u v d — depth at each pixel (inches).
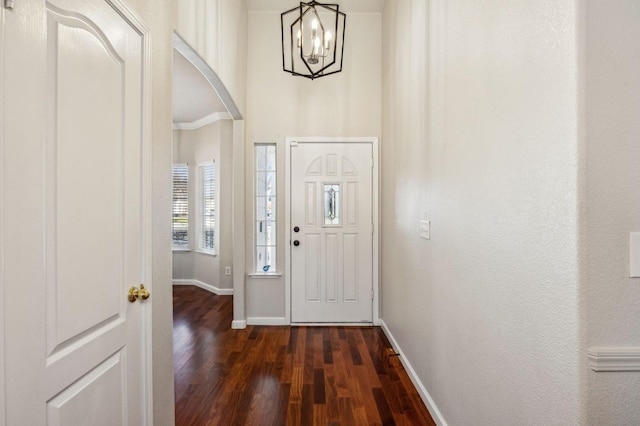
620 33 35.2
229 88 110.0
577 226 34.9
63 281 38.7
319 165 140.3
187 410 79.7
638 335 35.0
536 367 41.1
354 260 140.6
